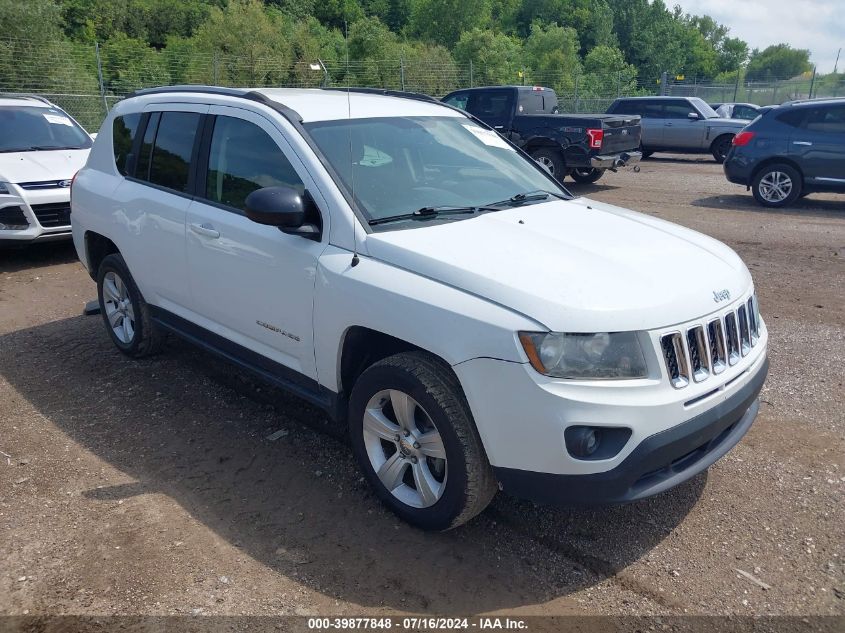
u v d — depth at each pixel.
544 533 3.30
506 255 3.12
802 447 4.03
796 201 12.49
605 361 2.73
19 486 3.69
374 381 3.26
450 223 3.52
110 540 3.24
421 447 3.18
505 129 14.37
